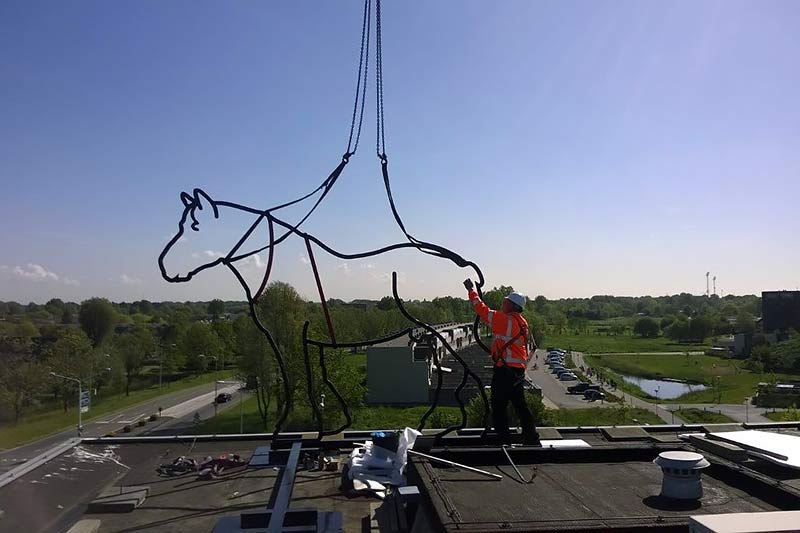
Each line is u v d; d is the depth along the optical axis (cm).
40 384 5103
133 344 7450
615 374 8481
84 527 653
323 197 789
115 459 958
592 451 591
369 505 709
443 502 440
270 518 578
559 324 16238
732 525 313
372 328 8056
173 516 710
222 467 901
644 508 441
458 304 11488
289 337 4119
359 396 4147
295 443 835
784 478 536
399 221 783
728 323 13950
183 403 6266
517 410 737
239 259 786
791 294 9638
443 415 3209
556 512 429
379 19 807
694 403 5944
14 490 809
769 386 6328
